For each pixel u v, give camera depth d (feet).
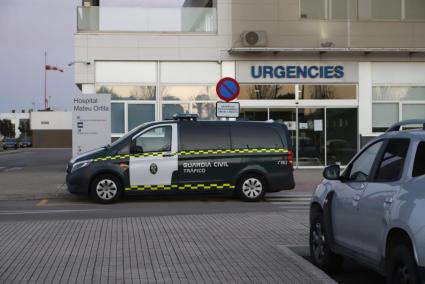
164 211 40.98
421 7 76.18
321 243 22.70
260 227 32.22
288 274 21.15
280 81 74.28
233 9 73.15
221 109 53.72
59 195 50.62
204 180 46.65
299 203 46.52
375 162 18.71
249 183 47.19
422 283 14.44
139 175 45.93
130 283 19.99
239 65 73.67
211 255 24.52
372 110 75.92
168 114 72.90
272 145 47.67
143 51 72.28
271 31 73.87
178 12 72.84
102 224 33.45
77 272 21.56
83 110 58.95
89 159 45.93
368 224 17.85
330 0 74.90
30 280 20.40
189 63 73.20
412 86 76.33
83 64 71.72
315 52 74.49
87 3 74.23
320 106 75.00
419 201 15.02
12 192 50.96
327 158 75.36
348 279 21.66
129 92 72.38
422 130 17.25
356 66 75.51
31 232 30.68
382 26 75.46
